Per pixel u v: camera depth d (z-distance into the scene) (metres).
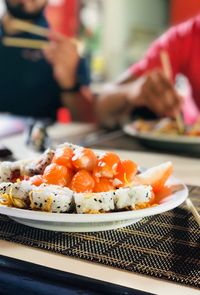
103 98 1.35
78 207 0.44
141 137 0.90
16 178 0.52
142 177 0.52
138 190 0.46
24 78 1.71
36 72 1.68
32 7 1.70
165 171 0.52
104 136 1.01
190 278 0.38
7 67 1.72
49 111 1.70
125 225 0.48
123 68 2.15
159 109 1.16
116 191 0.45
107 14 2.09
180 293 0.36
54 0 1.96
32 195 0.45
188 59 1.44
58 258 0.42
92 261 0.41
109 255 0.42
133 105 1.25
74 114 1.63
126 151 0.89
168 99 1.15
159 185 0.51
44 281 0.38
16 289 0.39
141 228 0.48
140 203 0.45
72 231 0.46
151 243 0.44
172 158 0.84
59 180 0.47
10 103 1.74
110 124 1.16
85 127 1.13
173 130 0.94
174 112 1.09
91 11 2.04
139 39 2.16
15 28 1.70
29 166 0.51
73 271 0.39
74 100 1.62
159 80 1.16
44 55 1.67
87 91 1.62
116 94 1.32
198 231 0.48
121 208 0.45
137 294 0.35
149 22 2.14
